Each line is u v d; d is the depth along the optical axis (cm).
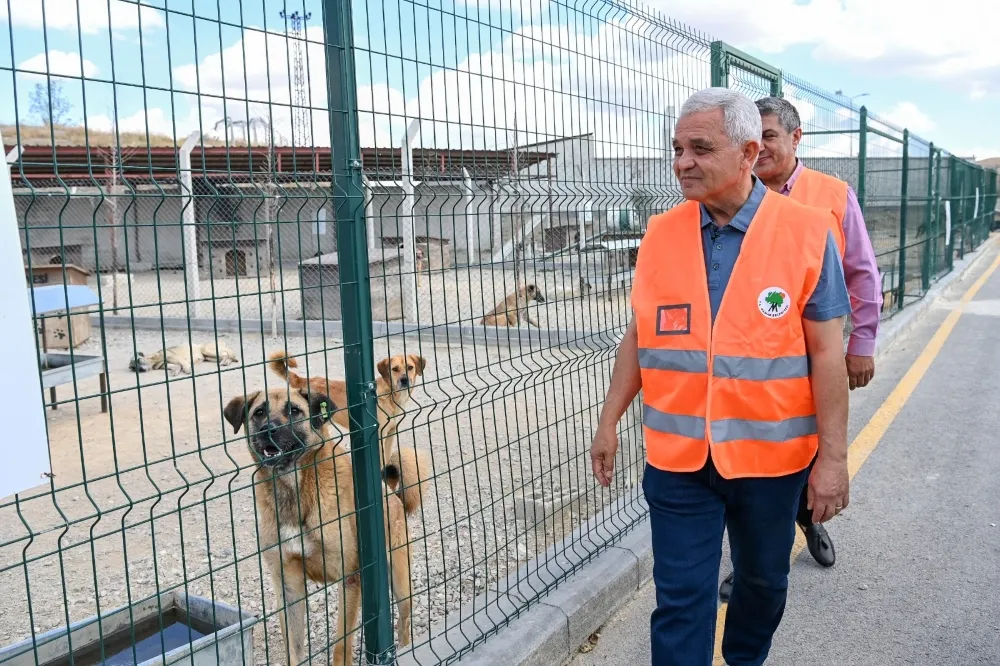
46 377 792
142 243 1761
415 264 282
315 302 1327
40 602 409
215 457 691
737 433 251
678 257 262
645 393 268
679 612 252
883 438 635
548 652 321
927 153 1491
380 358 1041
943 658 326
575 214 371
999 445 607
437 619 366
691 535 256
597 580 366
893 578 398
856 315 377
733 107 246
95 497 586
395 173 270
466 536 467
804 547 440
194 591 413
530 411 786
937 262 1730
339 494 304
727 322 251
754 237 252
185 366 1134
